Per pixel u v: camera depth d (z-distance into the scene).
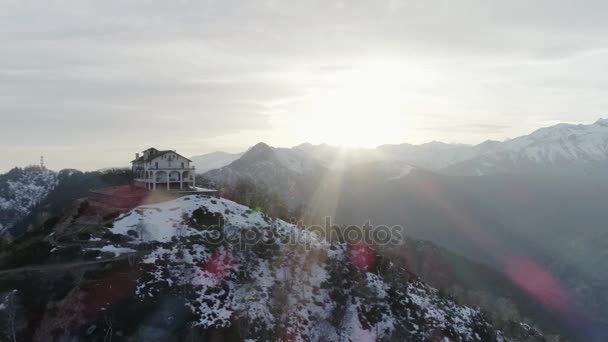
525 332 137.50
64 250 92.44
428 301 114.06
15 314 75.50
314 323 93.19
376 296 105.94
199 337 78.38
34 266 88.06
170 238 103.31
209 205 123.69
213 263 99.06
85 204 118.94
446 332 101.94
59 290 80.81
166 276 89.88
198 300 87.00
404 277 121.81
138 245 98.25
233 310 87.31
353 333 93.94
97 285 82.00
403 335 96.31
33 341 72.25
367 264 118.88
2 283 81.75
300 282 103.31
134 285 84.50
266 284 98.50
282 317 90.88
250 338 82.50
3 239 120.88
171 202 122.25
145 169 133.25
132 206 119.69
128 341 74.00
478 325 113.00
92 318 76.00
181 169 133.50
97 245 95.94
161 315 80.06
